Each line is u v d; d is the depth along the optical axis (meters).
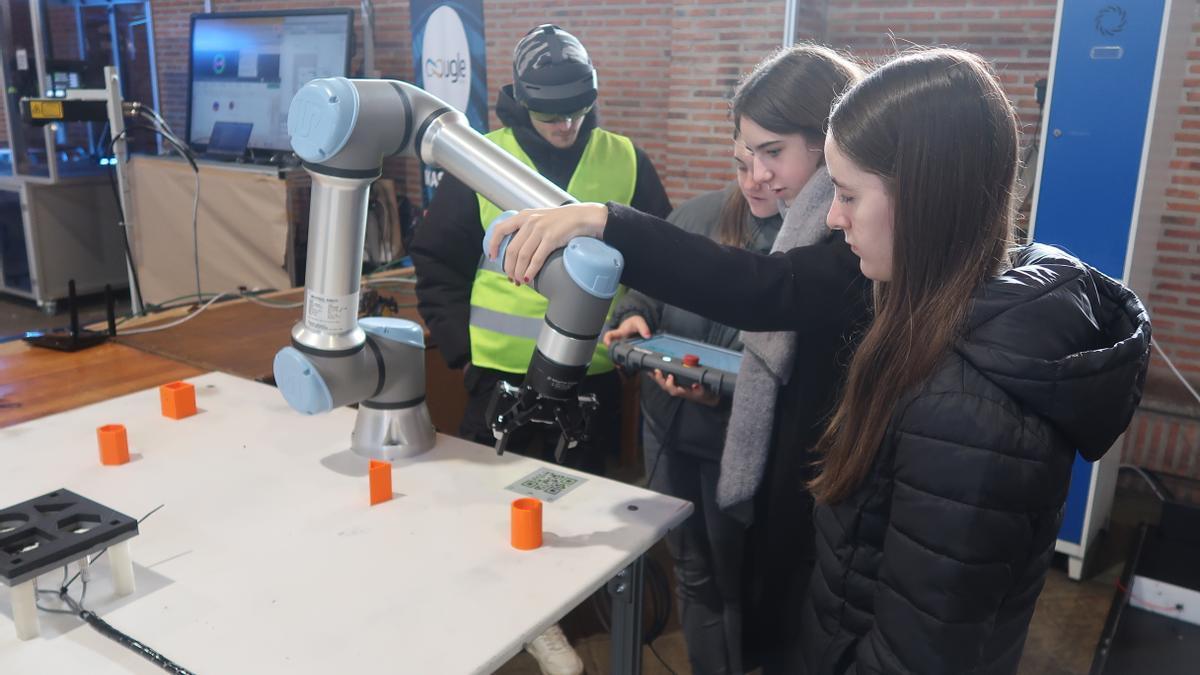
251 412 1.56
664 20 4.20
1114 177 2.33
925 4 3.34
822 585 1.04
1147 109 2.25
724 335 1.75
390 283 3.02
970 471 0.81
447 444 1.44
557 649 2.08
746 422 1.36
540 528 1.13
